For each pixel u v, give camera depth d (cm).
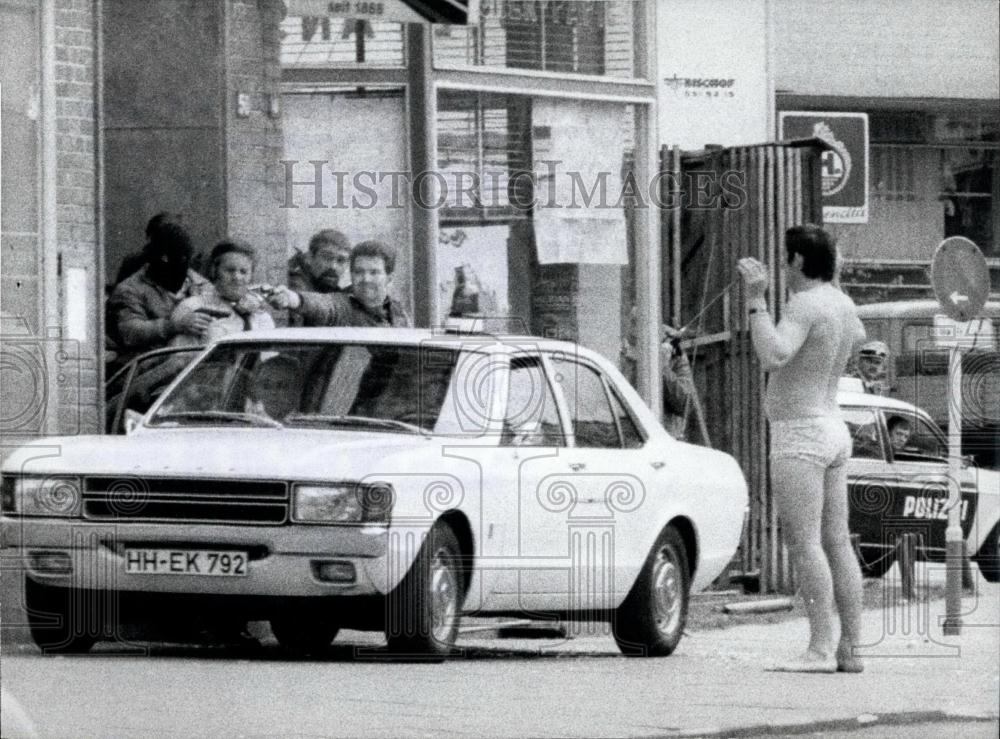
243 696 1816
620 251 3697
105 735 1550
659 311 3725
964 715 1862
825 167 4584
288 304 3256
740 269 2198
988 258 4797
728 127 3994
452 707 1783
